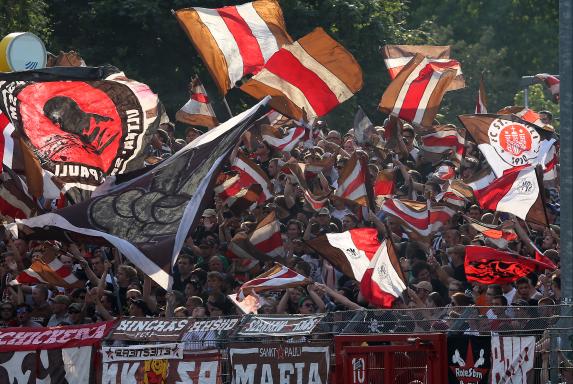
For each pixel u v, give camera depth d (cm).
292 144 5978
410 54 6331
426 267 4853
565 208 3941
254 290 4344
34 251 5266
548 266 4181
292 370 3759
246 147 6222
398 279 4353
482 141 5559
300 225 5234
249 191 5634
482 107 6375
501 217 5550
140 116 4978
